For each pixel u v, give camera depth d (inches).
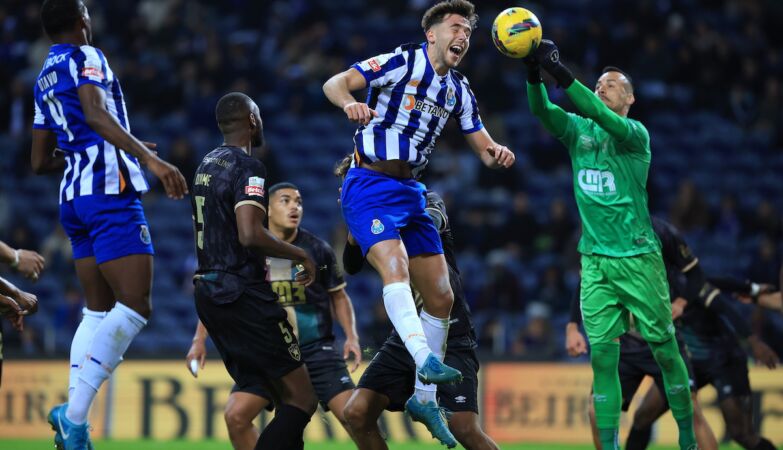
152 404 1611.7
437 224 864.9
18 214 2240.4
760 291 1122.7
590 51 2332.7
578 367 1557.6
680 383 931.3
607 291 929.5
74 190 794.2
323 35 2509.8
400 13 2620.6
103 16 2598.4
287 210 1021.8
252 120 857.5
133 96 2378.2
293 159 2341.3
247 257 810.2
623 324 940.6
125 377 1626.5
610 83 958.4
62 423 777.6
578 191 940.0
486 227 2016.5
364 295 1988.2
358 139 783.1
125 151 756.0
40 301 2018.9
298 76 2421.3
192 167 2144.4
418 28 2544.3
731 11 2679.6
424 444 1540.4
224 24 2625.5
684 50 2413.9
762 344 1104.8
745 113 2417.6
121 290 789.2
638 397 1434.5
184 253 2149.4
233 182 804.0
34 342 1866.4
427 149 794.8
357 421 888.3
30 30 2516.0
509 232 2003.0
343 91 743.7
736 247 2043.6
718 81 2422.5
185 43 2479.1
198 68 2410.2
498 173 2127.2
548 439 1549.0
